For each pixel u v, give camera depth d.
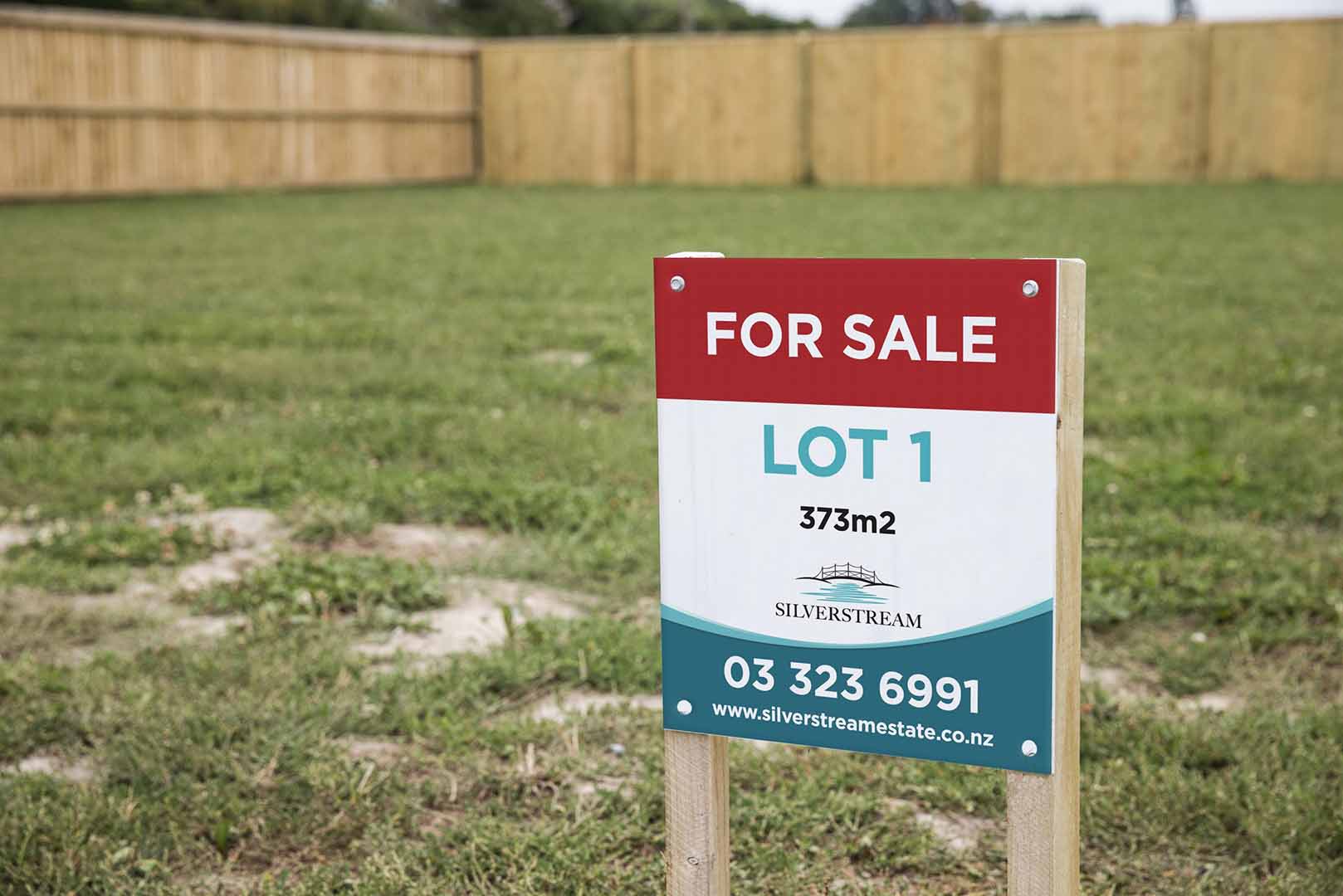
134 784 4.60
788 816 4.41
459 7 54.66
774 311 2.91
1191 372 10.70
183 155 28.52
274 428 9.37
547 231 21.72
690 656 3.09
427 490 7.89
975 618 2.83
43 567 6.71
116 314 14.12
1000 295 2.71
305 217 24.28
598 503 7.63
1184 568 6.47
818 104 30.20
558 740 4.96
